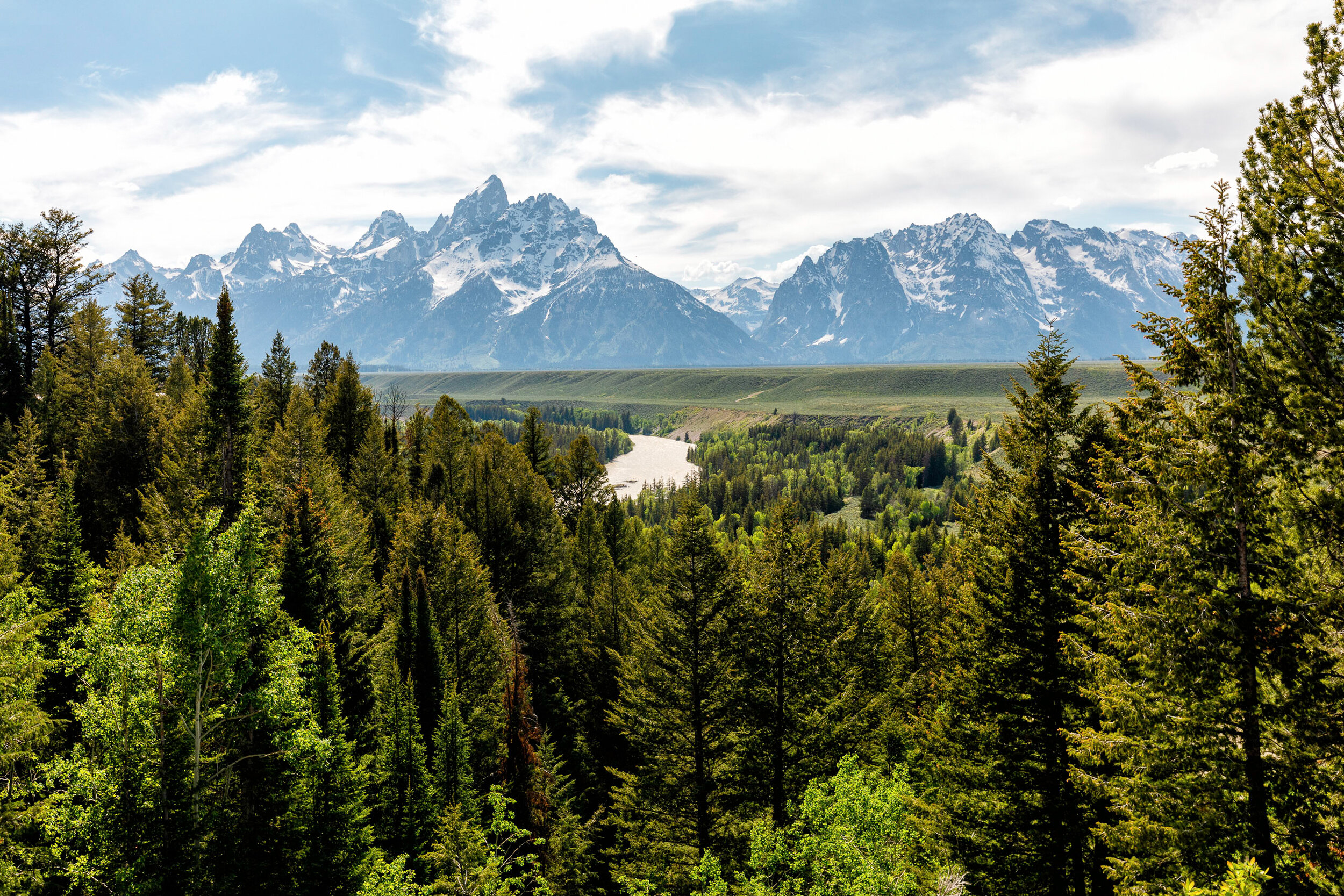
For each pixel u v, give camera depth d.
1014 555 20.62
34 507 39.44
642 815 29.73
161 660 18.89
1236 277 15.25
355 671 30.88
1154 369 16.16
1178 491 15.32
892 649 42.38
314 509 33.00
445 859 22.31
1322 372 14.59
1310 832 13.37
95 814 18.38
